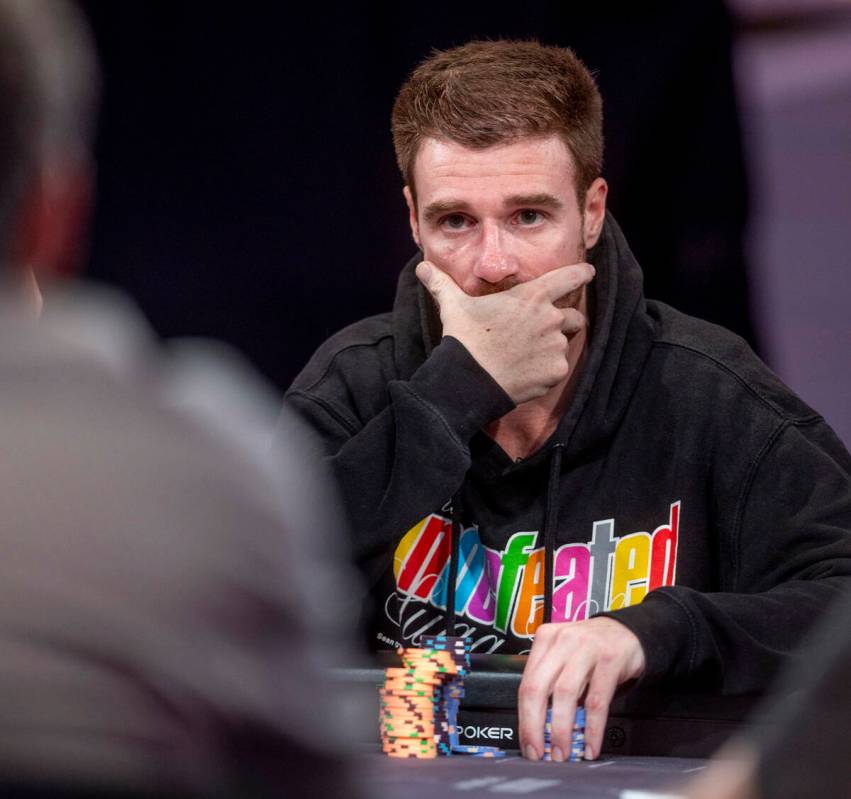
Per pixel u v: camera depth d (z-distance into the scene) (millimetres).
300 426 7191
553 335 6430
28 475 2088
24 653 2018
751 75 12312
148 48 12109
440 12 12125
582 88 6766
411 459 6082
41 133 2270
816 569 6098
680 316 7359
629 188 12336
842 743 2420
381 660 5941
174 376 2375
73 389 2174
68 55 2318
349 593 6051
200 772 2041
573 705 4797
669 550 6754
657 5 12062
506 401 6273
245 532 2111
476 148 6559
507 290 6590
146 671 2029
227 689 2055
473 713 5223
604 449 6938
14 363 2193
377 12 12172
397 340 7297
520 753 4977
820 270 12391
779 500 6516
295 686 2113
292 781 2109
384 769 4098
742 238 12398
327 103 12234
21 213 2312
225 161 12273
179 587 2059
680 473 6797
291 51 12180
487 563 6918
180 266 12359
